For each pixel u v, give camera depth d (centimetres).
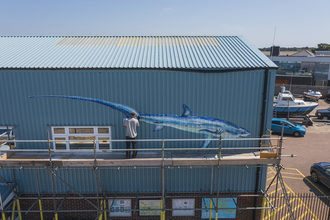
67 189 926
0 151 809
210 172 927
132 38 1177
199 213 968
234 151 924
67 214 955
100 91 872
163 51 1014
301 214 1035
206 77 864
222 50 1027
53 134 907
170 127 906
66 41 1115
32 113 886
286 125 1992
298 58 3559
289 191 1220
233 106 891
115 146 925
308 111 2270
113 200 898
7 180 916
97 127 905
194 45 1088
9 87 861
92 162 809
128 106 885
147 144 919
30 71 849
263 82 872
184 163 816
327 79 3447
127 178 925
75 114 890
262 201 950
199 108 893
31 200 942
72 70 852
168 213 967
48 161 800
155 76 862
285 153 1648
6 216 905
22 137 902
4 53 956
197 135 913
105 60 907
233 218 975
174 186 936
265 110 886
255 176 931
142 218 966
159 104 887
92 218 962
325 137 1952
